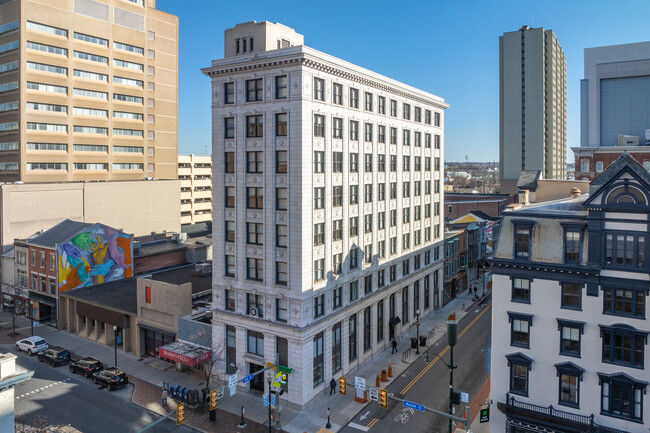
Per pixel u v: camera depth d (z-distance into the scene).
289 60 41.28
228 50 48.00
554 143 191.00
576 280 30.97
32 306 64.25
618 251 30.00
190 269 72.12
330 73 44.97
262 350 44.19
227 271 46.38
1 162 88.94
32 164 86.31
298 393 41.62
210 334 47.44
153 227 93.38
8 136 87.19
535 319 32.25
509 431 32.94
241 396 43.97
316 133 43.50
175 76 111.88
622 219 29.72
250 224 44.75
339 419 39.97
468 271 85.25
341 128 47.19
